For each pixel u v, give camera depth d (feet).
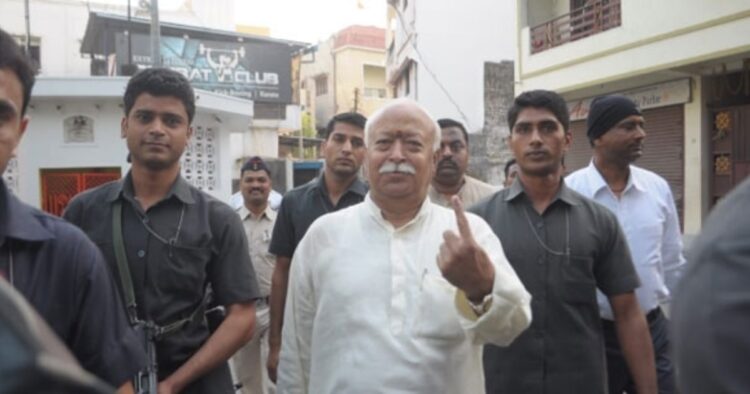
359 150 13.19
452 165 13.46
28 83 5.23
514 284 6.33
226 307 8.71
